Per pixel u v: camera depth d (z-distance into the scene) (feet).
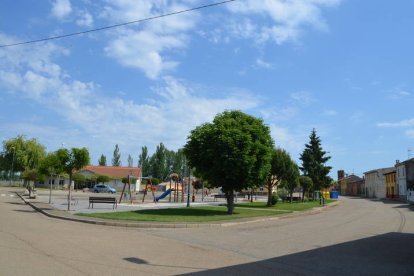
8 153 269.03
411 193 204.64
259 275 30.53
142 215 78.13
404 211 118.93
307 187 180.04
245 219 77.20
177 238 51.31
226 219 75.82
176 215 81.05
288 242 49.03
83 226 62.34
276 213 95.91
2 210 83.71
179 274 29.94
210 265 33.81
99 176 276.82
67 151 97.86
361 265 35.60
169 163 371.35
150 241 47.37
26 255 33.96
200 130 96.37
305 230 62.95
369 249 44.47
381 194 305.73
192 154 96.68
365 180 351.05
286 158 135.85
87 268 30.17
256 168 94.63
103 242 44.42
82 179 264.72
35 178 145.48
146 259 35.27
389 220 84.79
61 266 30.40
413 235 57.93
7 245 38.42
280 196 192.03
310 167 228.22
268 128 100.27
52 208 93.35
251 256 38.93
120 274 28.76
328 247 45.44
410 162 239.71
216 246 44.98
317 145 234.17
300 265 35.06
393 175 273.75
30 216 75.00
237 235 55.57
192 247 43.70
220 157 91.20
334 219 86.69
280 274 31.17
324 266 34.88
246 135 91.09
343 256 39.86
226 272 31.12
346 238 53.62
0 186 264.72
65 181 285.43
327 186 232.53
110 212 84.89
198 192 285.23
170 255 37.99
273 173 130.72
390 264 36.24
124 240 47.14
